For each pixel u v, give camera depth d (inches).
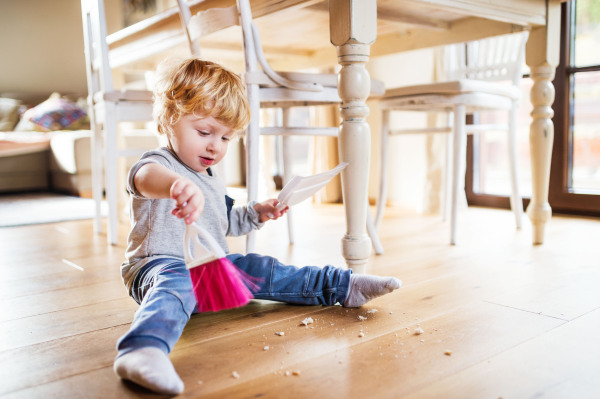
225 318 40.1
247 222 42.9
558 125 89.3
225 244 42.0
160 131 40.9
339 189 117.1
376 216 78.9
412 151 106.3
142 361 28.5
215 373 30.5
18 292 50.2
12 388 29.3
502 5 56.6
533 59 64.4
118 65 82.7
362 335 35.8
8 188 156.5
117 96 72.5
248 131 53.6
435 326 37.4
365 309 41.6
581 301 42.4
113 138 74.2
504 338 34.9
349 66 44.3
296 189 36.8
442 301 43.2
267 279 41.8
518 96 75.0
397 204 110.3
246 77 52.7
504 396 27.1
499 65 82.7
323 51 86.4
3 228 91.8
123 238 79.7
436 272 52.9
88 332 38.4
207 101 36.4
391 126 110.3
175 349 34.2
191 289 34.9
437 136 96.2
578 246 64.0
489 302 42.6
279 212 42.2
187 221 30.0
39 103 176.4
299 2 47.5
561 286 46.8
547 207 65.1
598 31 90.0
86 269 59.6
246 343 35.0
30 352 34.6
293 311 41.6
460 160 66.7
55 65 180.2
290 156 72.8
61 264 62.5
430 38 74.7
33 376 30.8
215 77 37.7
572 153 91.0
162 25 67.2
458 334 35.8
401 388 28.1
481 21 68.6
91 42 82.8
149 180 32.9
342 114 45.1
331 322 38.7
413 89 68.7
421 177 99.0
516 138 77.2
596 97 95.8
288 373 30.1
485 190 110.7
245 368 31.1
